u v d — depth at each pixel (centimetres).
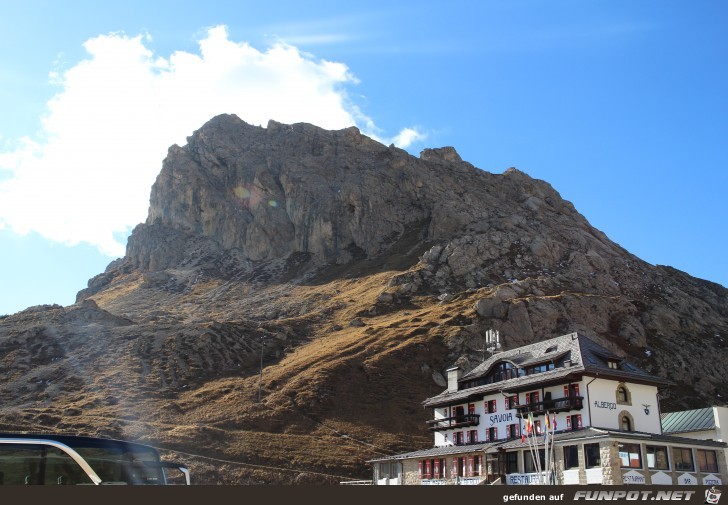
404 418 10775
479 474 6406
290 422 10381
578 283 17375
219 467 8500
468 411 7375
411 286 17200
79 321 15762
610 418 5928
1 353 13438
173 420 10250
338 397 11219
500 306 14512
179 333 14462
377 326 14700
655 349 14350
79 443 2044
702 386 13238
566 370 6103
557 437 5734
